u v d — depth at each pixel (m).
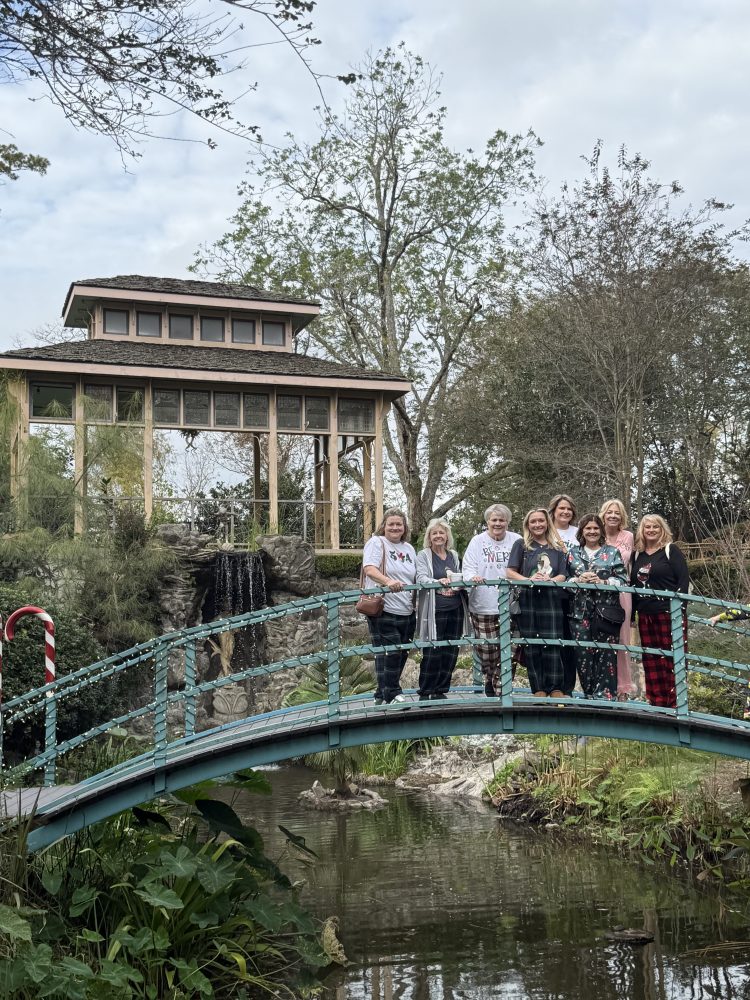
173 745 7.68
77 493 18.86
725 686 12.34
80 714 14.70
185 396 23.44
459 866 10.00
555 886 9.20
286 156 29.48
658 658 8.22
